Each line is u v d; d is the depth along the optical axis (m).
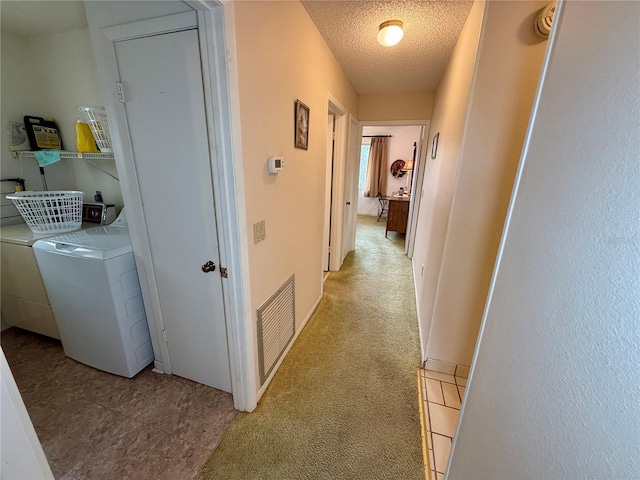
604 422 0.37
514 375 0.60
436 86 3.20
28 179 2.17
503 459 0.61
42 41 2.04
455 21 1.75
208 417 1.43
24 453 0.42
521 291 0.61
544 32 1.17
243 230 1.20
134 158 1.27
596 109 0.43
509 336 0.64
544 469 0.47
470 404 0.84
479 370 0.80
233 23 0.98
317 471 1.19
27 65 2.10
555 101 0.55
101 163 2.27
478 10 1.41
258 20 1.16
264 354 1.56
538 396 0.51
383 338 2.16
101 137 1.95
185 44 1.02
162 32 1.03
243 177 1.16
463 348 1.73
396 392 1.63
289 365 1.83
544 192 0.56
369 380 1.72
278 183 1.52
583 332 0.41
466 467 0.82
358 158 3.99
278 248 1.62
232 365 1.43
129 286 1.58
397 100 3.59
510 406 0.60
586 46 0.47
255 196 1.28
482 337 0.80
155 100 1.14
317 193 2.26
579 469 0.40
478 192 1.46
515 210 0.67
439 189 2.11
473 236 1.53
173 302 1.48
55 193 1.92
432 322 1.74
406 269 3.64
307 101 1.81
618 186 0.37
